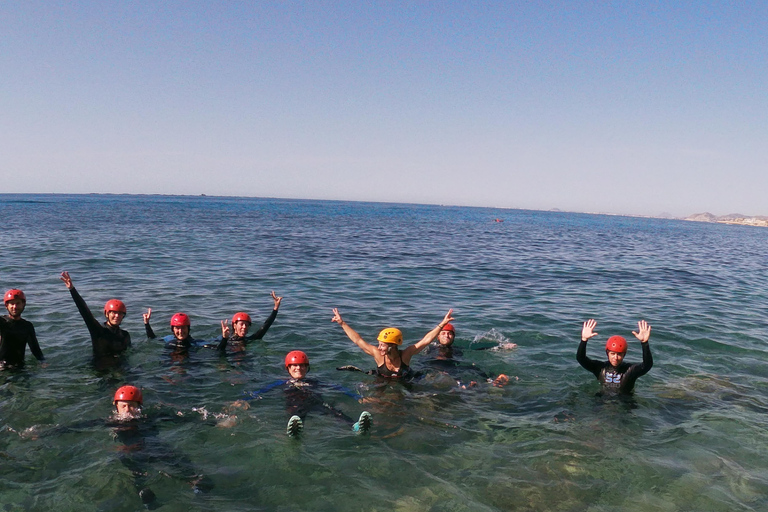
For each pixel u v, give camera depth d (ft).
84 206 313.53
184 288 55.57
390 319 44.91
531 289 63.31
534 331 42.04
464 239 150.41
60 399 25.36
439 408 25.89
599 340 39.75
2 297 47.34
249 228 161.17
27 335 30.27
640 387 29.40
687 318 48.24
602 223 414.62
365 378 29.84
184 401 25.76
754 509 17.99
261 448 21.34
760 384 30.42
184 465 19.88
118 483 18.47
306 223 205.77
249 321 36.22
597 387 29.22
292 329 40.09
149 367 30.42
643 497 18.56
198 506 17.38
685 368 33.24
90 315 31.22
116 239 108.17
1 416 23.25
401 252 103.50
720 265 102.47
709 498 18.57
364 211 437.99
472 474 19.77
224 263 77.00
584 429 23.77
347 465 20.21
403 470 19.95
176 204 451.94
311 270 72.90
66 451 20.53
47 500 17.39
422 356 34.37
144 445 21.18
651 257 113.91
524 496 18.43
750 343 39.70
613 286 67.82
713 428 24.17
